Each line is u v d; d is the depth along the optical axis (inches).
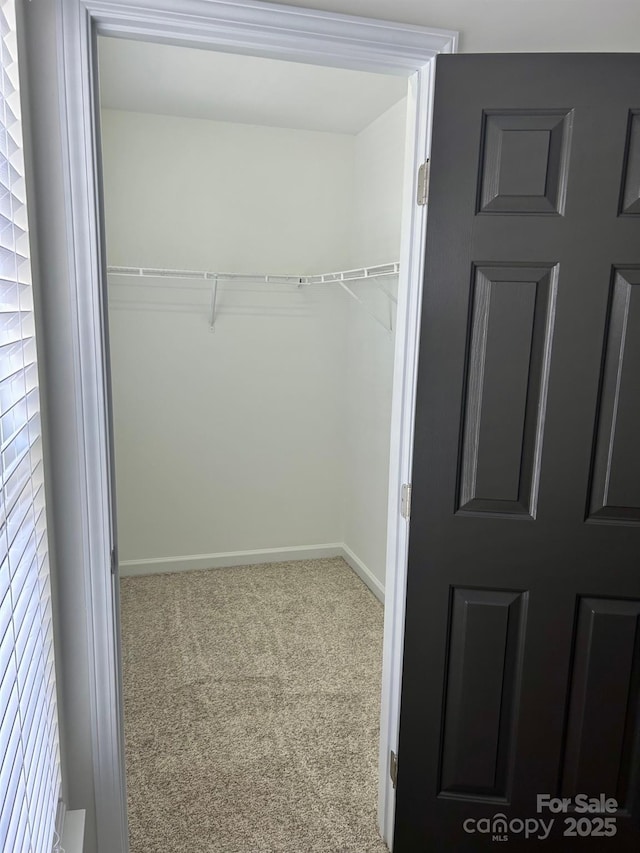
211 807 80.2
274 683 107.5
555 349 62.6
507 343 62.9
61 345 55.2
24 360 44.9
